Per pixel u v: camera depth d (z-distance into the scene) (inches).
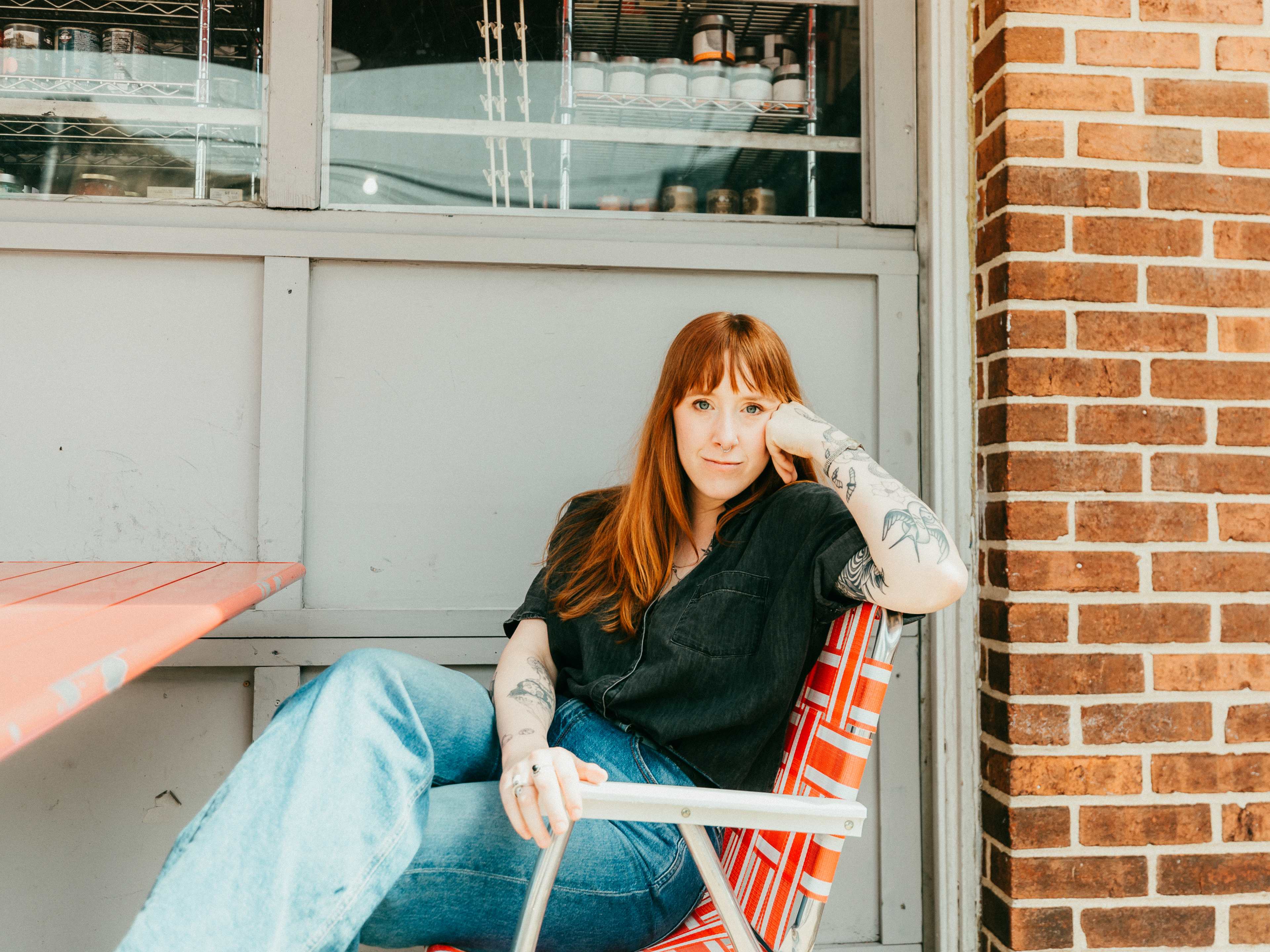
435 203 69.0
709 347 48.8
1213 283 62.7
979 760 64.6
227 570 55.9
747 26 73.4
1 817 62.1
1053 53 62.4
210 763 64.2
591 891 41.3
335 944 34.1
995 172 63.8
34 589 44.4
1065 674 60.2
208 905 32.3
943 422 67.0
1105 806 59.9
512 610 66.6
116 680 26.7
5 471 63.8
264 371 65.0
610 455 68.2
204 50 67.5
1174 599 61.1
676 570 51.1
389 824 36.1
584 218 69.4
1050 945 59.2
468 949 41.3
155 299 65.2
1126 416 61.6
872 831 68.1
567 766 36.0
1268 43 63.9
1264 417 62.5
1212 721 60.8
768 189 72.1
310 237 65.6
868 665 40.4
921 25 71.4
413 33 69.8
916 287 70.5
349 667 39.7
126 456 64.8
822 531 45.1
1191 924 59.9
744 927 36.8
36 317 64.2
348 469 66.3
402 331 67.0
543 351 68.1
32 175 65.9
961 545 65.7
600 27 71.8
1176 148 62.9
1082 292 61.8
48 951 62.4
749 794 36.5
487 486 67.4
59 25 66.7
